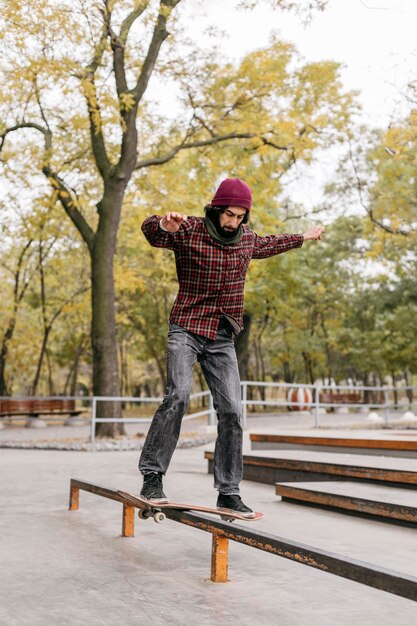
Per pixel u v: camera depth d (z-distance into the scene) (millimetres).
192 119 17125
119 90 14953
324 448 8586
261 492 6848
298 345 33844
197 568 3688
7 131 16469
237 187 3410
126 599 3053
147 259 26891
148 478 3498
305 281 27484
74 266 29578
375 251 19562
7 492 6910
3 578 3438
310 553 2594
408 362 31438
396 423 17766
